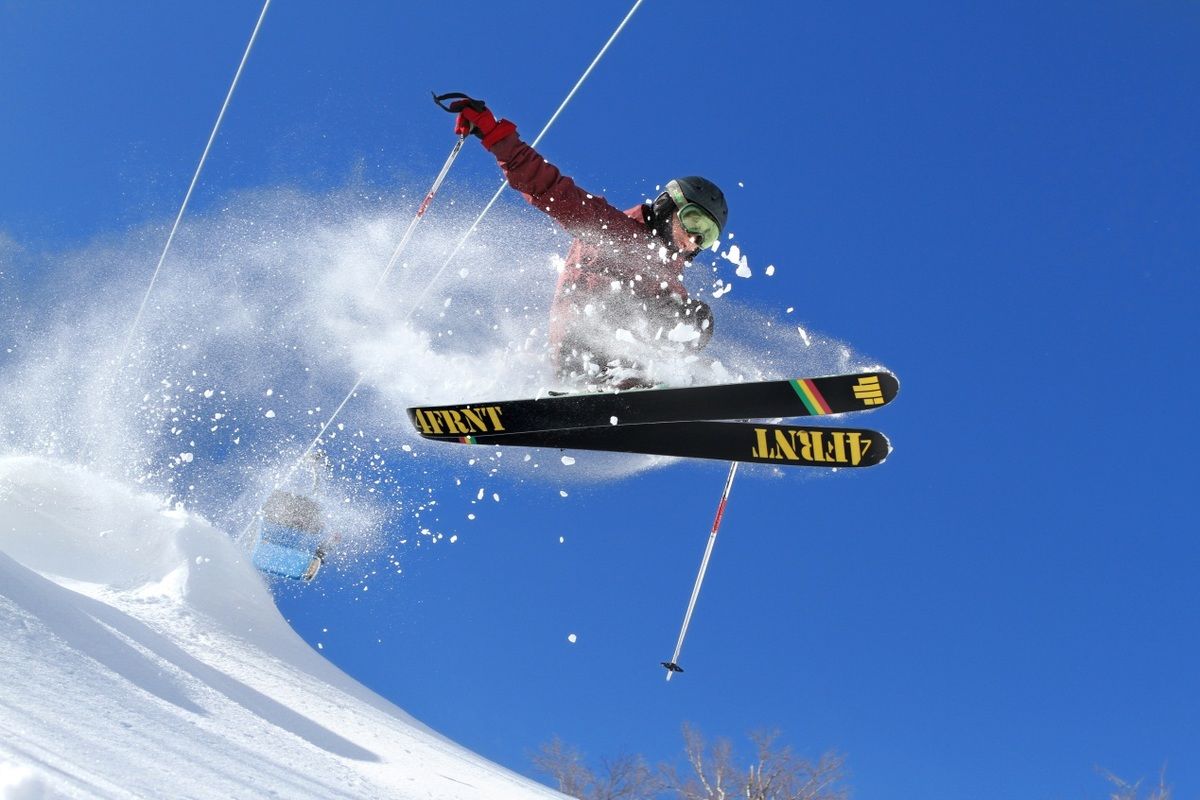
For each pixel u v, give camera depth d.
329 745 4.86
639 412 4.32
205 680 4.84
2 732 2.41
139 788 2.40
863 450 4.21
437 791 4.73
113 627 4.77
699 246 4.38
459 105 4.12
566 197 4.23
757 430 4.35
